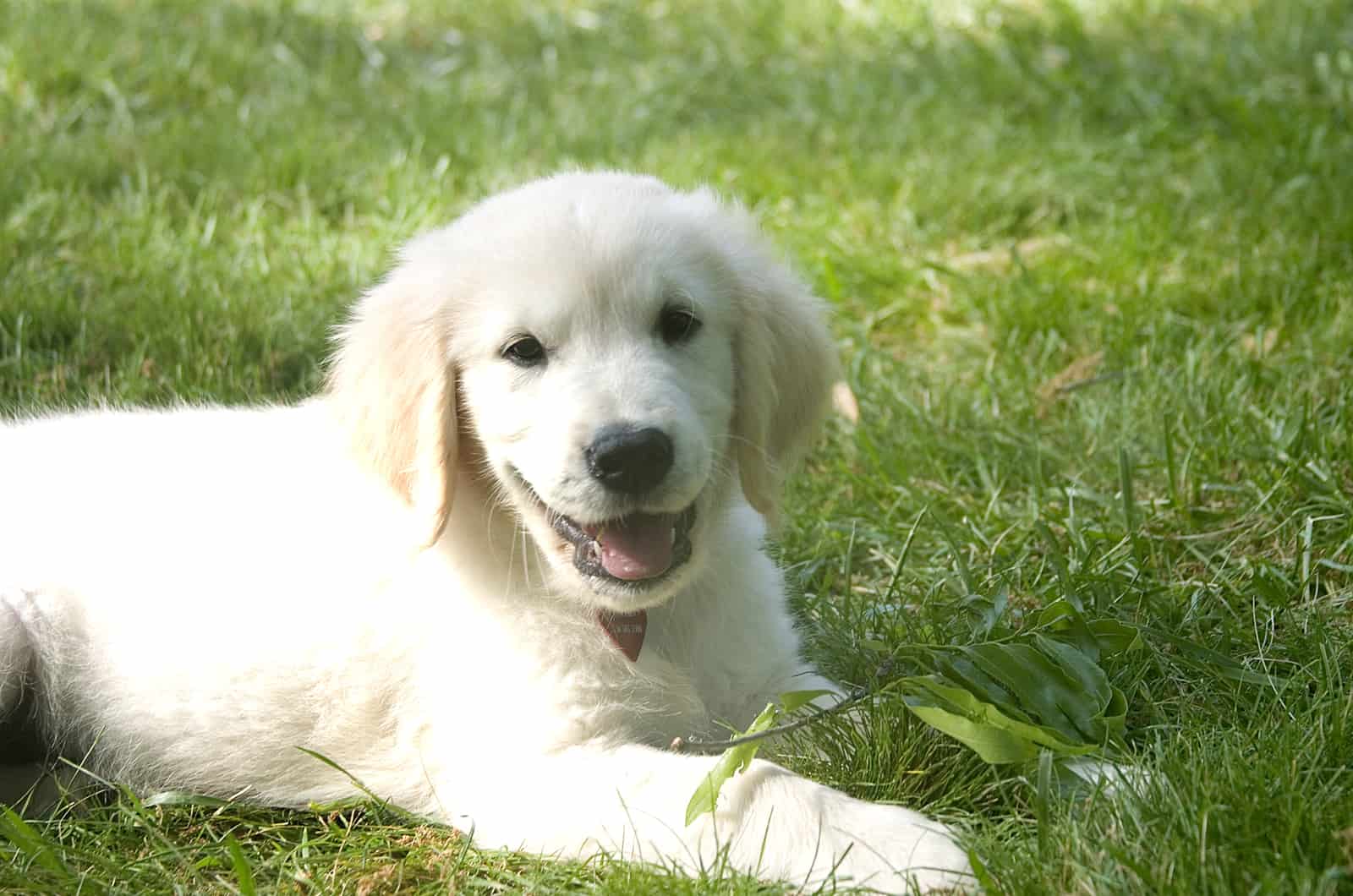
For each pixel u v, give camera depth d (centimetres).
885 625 378
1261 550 418
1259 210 632
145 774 358
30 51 826
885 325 598
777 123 802
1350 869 251
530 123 797
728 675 347
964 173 709
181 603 354
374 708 342
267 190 682
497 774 318
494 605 331
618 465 297
